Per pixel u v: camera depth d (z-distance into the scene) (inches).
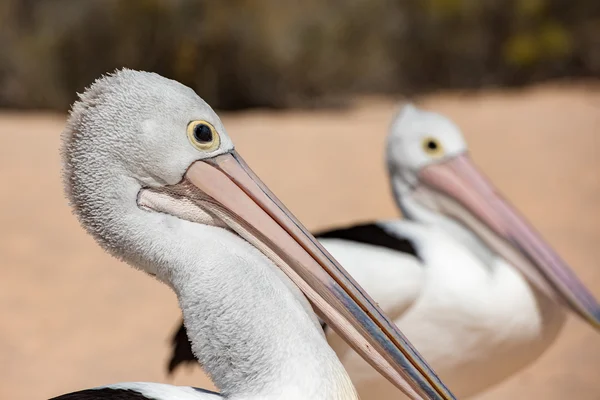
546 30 1699.1
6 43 1408.7
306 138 1130.0
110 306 574.2
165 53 1419.8
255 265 191.8
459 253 325.1
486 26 1753.2
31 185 866.8
